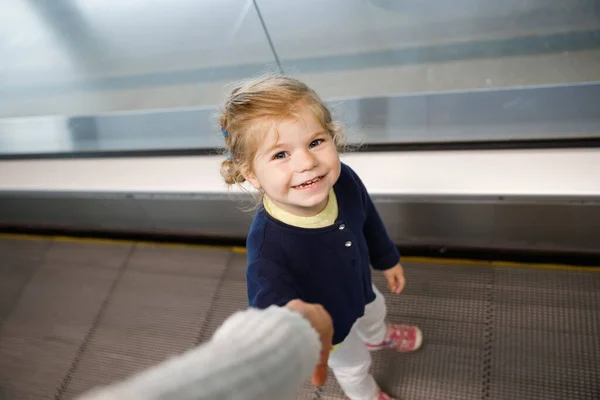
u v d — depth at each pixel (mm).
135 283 2229
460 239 1886
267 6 2129
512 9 1968
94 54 2273
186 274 2197
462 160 1664
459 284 1864
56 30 2377
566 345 1645
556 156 1592
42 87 2303
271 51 2076
